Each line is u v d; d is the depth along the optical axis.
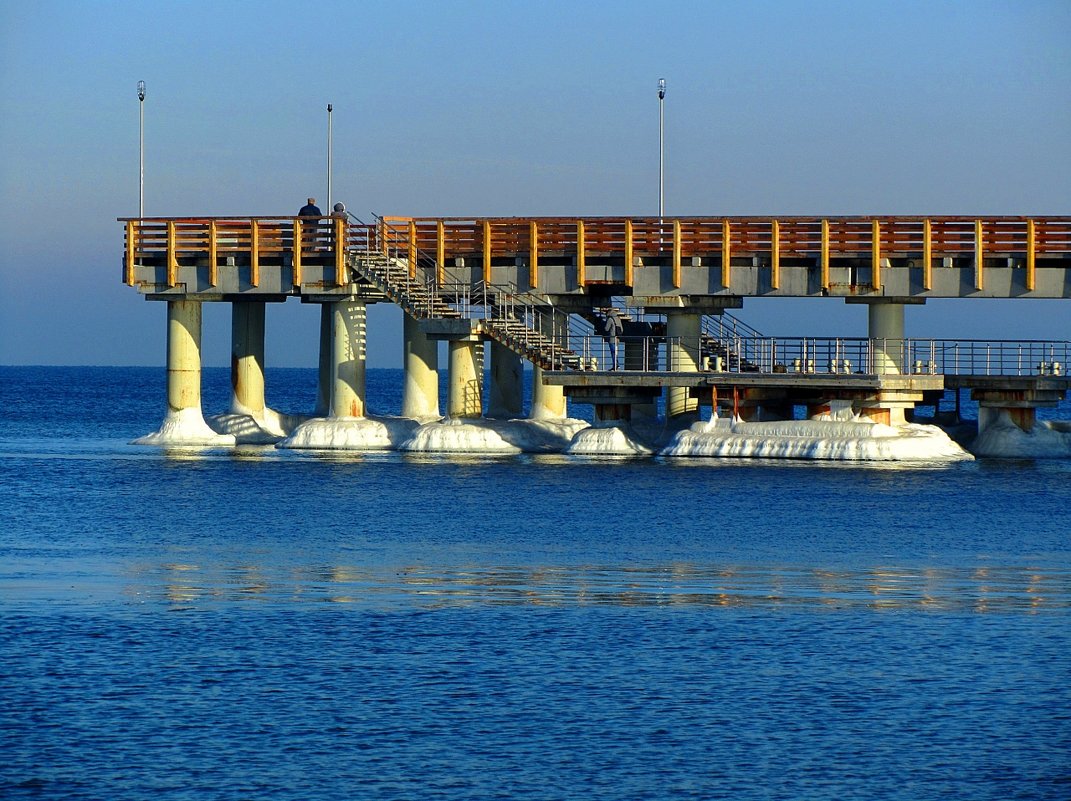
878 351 138.50
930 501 108.88
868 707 56.00
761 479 122.50
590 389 144.00
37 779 49.16
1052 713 55.38
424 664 61.12
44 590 74.81
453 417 150.25
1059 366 141.50
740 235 140.00
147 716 54.72
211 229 150.12
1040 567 82.19
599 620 68.62
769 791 48.59
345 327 151.75
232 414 165.38
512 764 50.56
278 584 76.75
